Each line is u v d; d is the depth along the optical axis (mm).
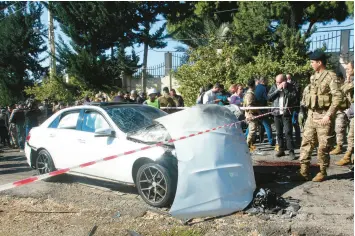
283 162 7922
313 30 19328
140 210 5289
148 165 5438
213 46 17906
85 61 24234
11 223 5129
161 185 5336
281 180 6520
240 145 5551
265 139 11359
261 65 16578
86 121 6660
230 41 20641
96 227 4785
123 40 26141
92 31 25156
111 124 6215
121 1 24250
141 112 6703
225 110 5676
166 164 5285
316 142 6352
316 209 5098
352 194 5676
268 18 19922
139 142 5723
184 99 16156
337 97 5883
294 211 5012
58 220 5148
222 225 4676
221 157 5223
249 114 9023
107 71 25188
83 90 25594
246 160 5527
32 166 7418
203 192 4961
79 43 25562
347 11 22938
